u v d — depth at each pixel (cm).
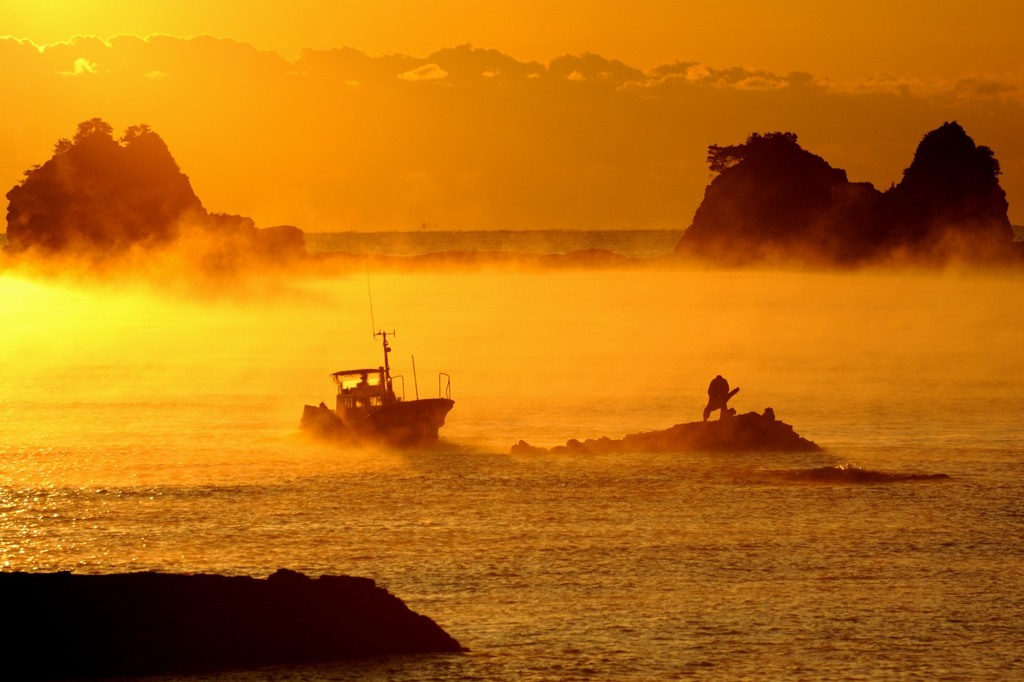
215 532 18025
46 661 12462
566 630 13662
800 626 13788
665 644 13250
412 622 13150
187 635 12756
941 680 12256
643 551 16938
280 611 13000
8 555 16800
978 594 14925
